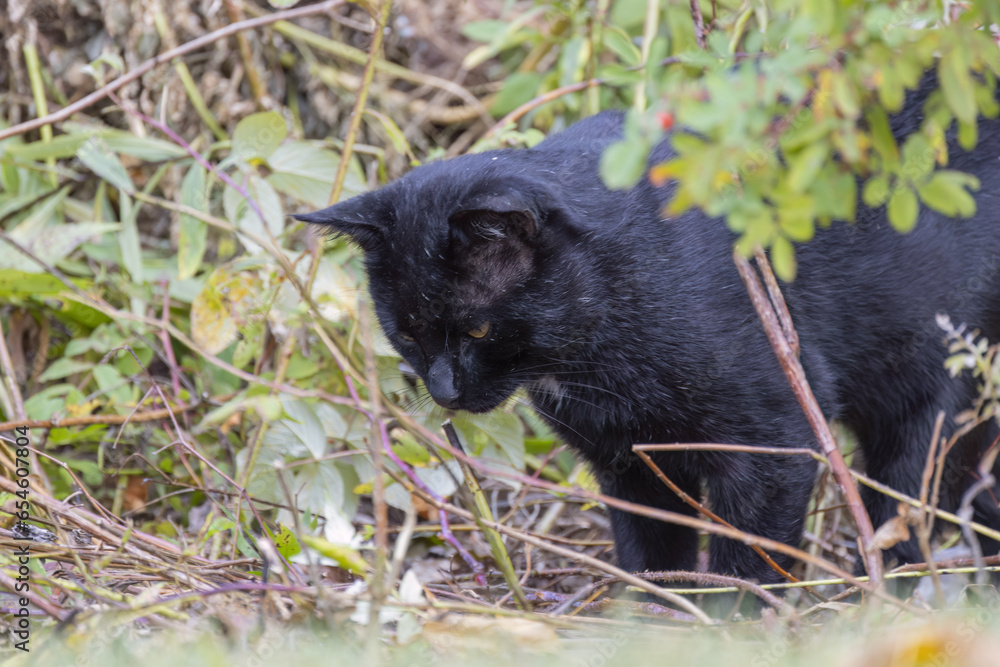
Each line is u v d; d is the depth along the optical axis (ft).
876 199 9.09
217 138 21.07
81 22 21.01
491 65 24.06
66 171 19.71
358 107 16.66
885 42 8.54
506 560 11.38
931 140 9.20
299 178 17.58
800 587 12.15
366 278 14.56
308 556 10.09
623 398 13.42
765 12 17.07
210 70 20.95
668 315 12.71
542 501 17.56
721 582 11.62
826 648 9.20
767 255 13.01
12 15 19.86
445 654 9.32
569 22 21.45
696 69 15.03
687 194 7.97
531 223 12.35
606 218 12.86
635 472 14.32
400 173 21.80
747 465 13.01
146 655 8.91
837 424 15.51
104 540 12.73
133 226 18.58
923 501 10.66
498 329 13.26
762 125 7.98
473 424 16.43
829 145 8.83
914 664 8.25
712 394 12.81
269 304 16.52
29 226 19.24
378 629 9.50
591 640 10.14
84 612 9.52
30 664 8.98
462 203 12.47
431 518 17.46
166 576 11.38
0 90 21.07
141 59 20.51
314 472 16.11
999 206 13.60
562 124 21.22
